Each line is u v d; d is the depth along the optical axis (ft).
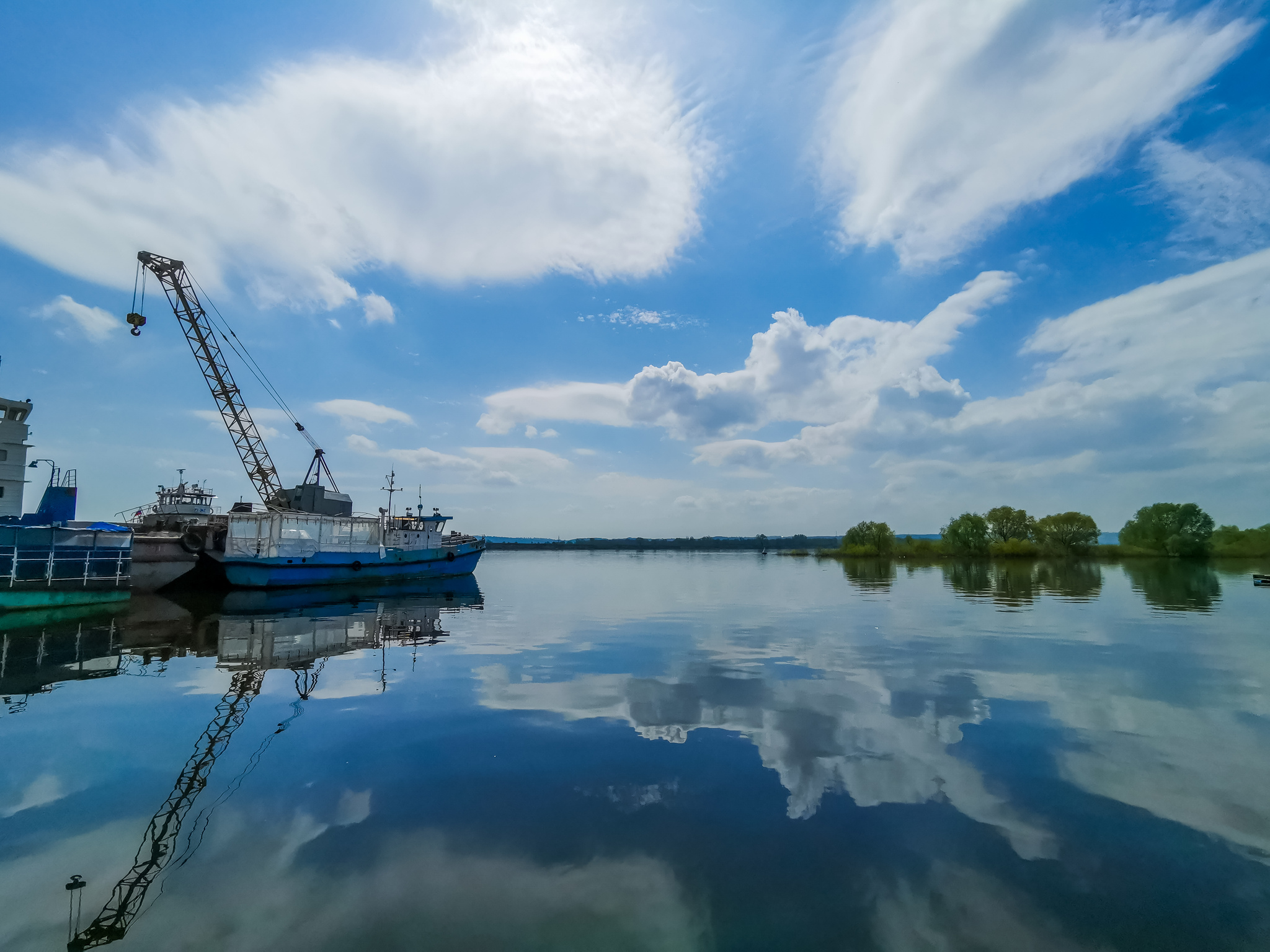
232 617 121.49
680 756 41.47
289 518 181.68
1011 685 61.77
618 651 83.76
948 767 39.32
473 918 23.88
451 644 91.09
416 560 216.33
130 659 78.54
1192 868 27.32
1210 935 22.77
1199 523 351.46
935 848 29.09
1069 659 74.74
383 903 24.81
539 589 205.57
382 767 39.75
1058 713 51.70
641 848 29.14
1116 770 38.78
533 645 89.61
